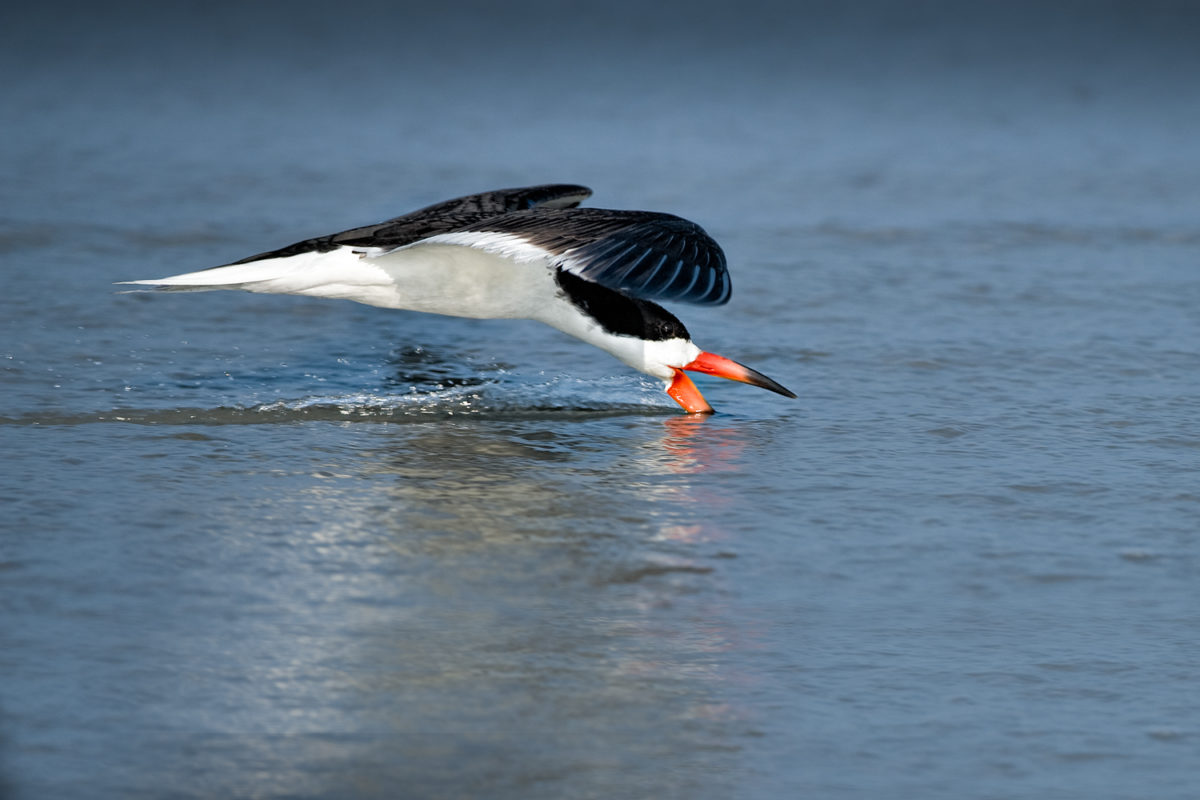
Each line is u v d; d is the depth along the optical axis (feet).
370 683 25.85
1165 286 58.08
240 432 40.24
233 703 25.00
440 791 22.57
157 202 69.46
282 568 30.83
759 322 52.37
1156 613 29.53
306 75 119.55
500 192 43.34
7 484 35.24
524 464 38.11
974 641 28.12
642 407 43.52
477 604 29.30
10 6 151.74
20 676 25.71
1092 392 44.88
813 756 23.90
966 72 129.59
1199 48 144.56
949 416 42.55
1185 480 37.22
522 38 145.89
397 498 35.32
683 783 23.03
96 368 45.34
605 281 28.53
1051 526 34.09
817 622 28.84
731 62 132.98
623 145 90.58
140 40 136.15
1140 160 88.53
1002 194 76.89
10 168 76.48
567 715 24.97
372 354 48.39
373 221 67.15
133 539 32.09
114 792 22.30
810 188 77.71
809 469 37.91
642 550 32.35
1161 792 23.07
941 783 23.21
